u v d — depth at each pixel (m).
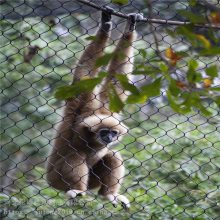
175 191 11.84
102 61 5.87
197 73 5.98
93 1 12.08
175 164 12.48
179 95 6.02
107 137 12.91
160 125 13.81
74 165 12.61
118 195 12.50
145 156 13.11
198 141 12.73
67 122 12.72
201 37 5.62
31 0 13.89
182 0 12.09
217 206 11.18
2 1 11.95
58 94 6.05
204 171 12.07
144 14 12.66
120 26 12.41
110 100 6.09
